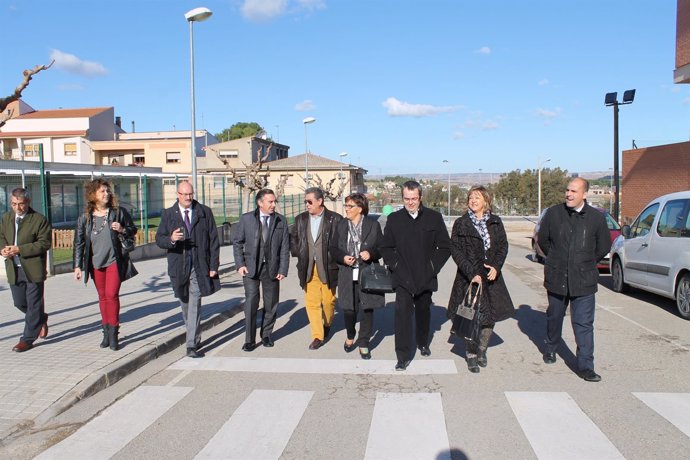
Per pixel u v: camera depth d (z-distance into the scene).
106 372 5.76
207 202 31.28
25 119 51.53
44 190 13.12
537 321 8.59
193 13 15.41
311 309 7.08
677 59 21.08
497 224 5.82
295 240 7.09
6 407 4.94
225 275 15.45
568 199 5.73
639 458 3.91
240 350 7.09
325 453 4.07
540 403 5.00
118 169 39.03
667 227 9.44
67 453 4.17
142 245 18.45
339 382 5.71
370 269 6.44
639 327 8.12
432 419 4.66
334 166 55.25
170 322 8.18
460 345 7.14
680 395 5.19
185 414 4.90
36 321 6.60
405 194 6.01
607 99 22.30
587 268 5.66
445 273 15.79
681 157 20.95
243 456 4.06
